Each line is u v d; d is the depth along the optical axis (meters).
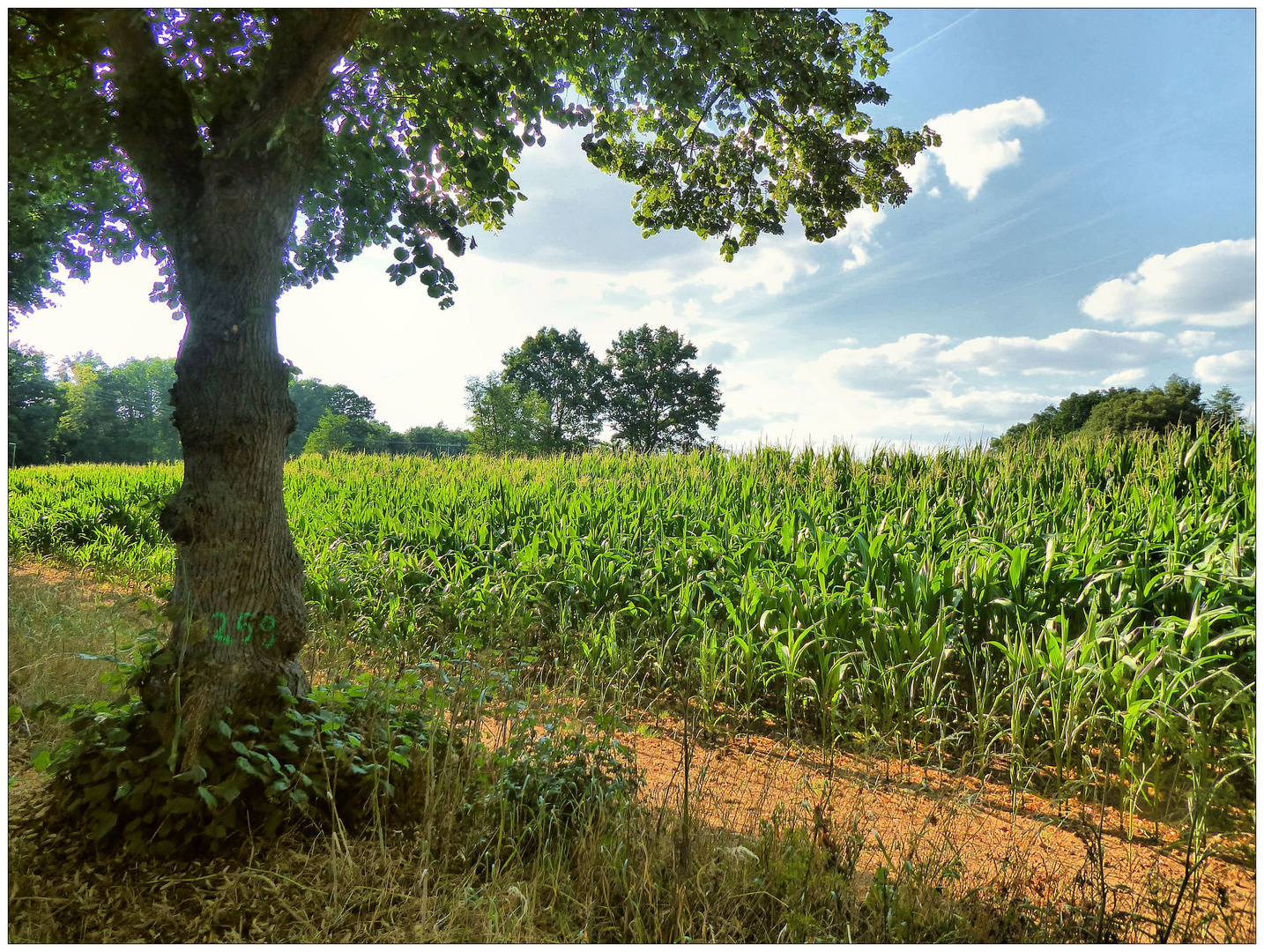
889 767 4.97
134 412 71.44
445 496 12.01
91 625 6.76
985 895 3.19
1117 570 5.83
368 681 4.84
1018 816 4.24
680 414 52.47
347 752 3.70
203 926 2.82
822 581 6.54
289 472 18.70
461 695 4.44
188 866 3.20
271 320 3.93
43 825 3.38
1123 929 2.95
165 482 16.88
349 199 5.93
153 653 3.70
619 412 54.09
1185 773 4.29
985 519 8.11
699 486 11.33
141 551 12.78
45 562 12.28
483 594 7.80
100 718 3.54
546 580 8.26
